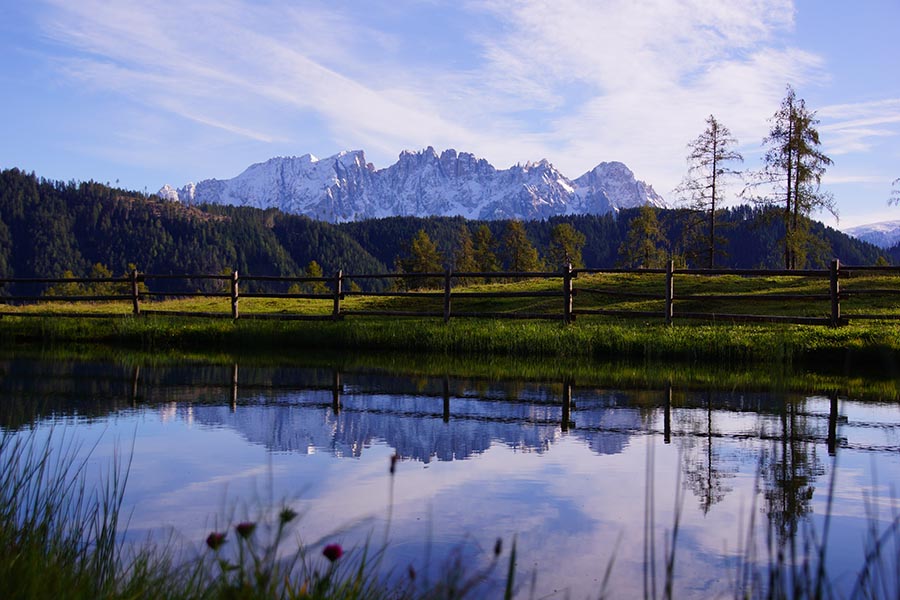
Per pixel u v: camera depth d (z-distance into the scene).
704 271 16.31
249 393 9.93
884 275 25.45
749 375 11.80
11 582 2.82
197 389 10.23
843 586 3.63
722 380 11.30
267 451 6.52
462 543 4.30
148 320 18.05
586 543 4.33
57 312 20.19
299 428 7.60
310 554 4.01
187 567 3.52
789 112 36.03
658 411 8.71
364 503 5.04
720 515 4.84
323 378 11.49
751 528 2.89
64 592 2.79
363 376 11.77
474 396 9.79
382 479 5.65
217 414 8.35
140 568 3.27
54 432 7.19
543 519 4.74
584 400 9.45
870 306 19.27
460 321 17.72
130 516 4.62
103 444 6.71
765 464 6.14
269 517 4.66
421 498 5.16
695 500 5.16
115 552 3.92
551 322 17.50
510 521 4.71
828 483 5.57
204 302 25.64
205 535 4.29
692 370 12.45
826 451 6.63
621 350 14.16
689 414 8.51
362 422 7.96
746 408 8.85
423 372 12.27
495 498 5.19
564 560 4.06
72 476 5.49
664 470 5.98
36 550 3.14
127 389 10.16
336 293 18.45
